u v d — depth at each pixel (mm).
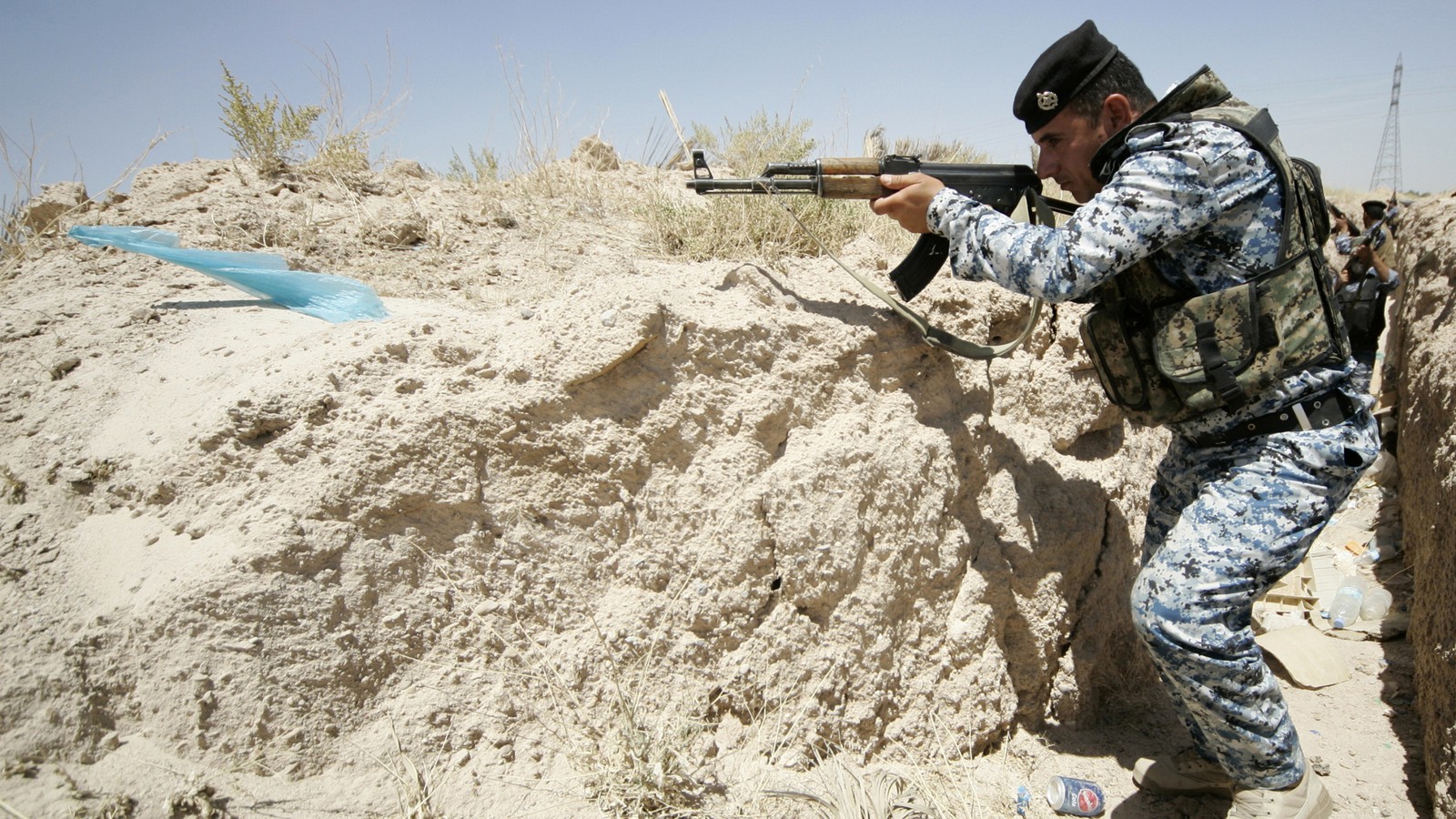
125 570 1721
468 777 1772
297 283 2377
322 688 1710
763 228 2811
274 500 1789
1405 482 4070
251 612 1669
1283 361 1962
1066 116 2129
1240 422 2053
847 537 2316
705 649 2137
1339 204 11031
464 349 2090
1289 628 3385
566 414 2057
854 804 2053
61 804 1433
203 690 1605
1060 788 2422
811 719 2230
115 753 1538
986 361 2793
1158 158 1885
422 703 1802
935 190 2213
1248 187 1891
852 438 2383
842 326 2475
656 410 2154
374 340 2051
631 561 2107
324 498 1799
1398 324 5633
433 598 1881
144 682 1598
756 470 2244
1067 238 1938
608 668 2000
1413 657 3170
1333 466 1990
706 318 2240
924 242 2361
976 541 2695
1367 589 3799
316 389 1900
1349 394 2035
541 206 3277
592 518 2084
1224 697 2051
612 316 2094
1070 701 2838
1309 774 2154
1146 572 2107
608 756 1882
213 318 2344
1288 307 1943
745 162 3807
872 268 2734
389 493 1862
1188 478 2264
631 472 2125
